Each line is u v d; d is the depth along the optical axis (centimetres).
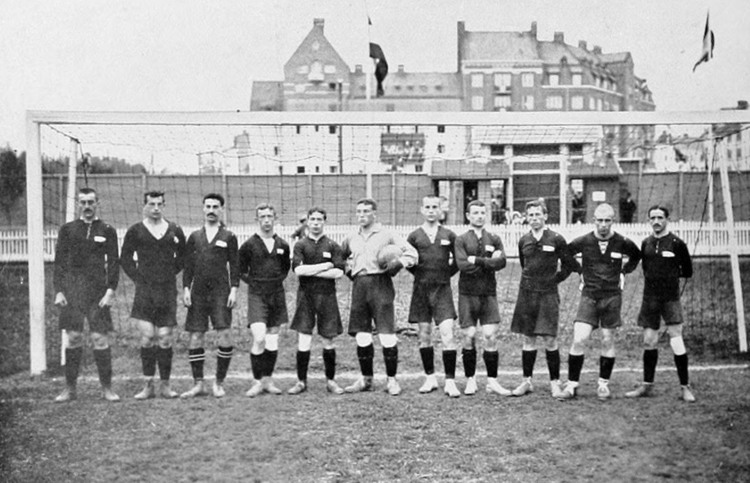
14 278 1616
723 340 998
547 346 703
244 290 1466
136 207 2802
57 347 955
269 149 2702
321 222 722
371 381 729
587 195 2828
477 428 588
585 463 506
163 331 693
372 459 515
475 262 684
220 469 496
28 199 816
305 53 5803
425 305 716
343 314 1189
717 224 1934
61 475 482
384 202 2666
